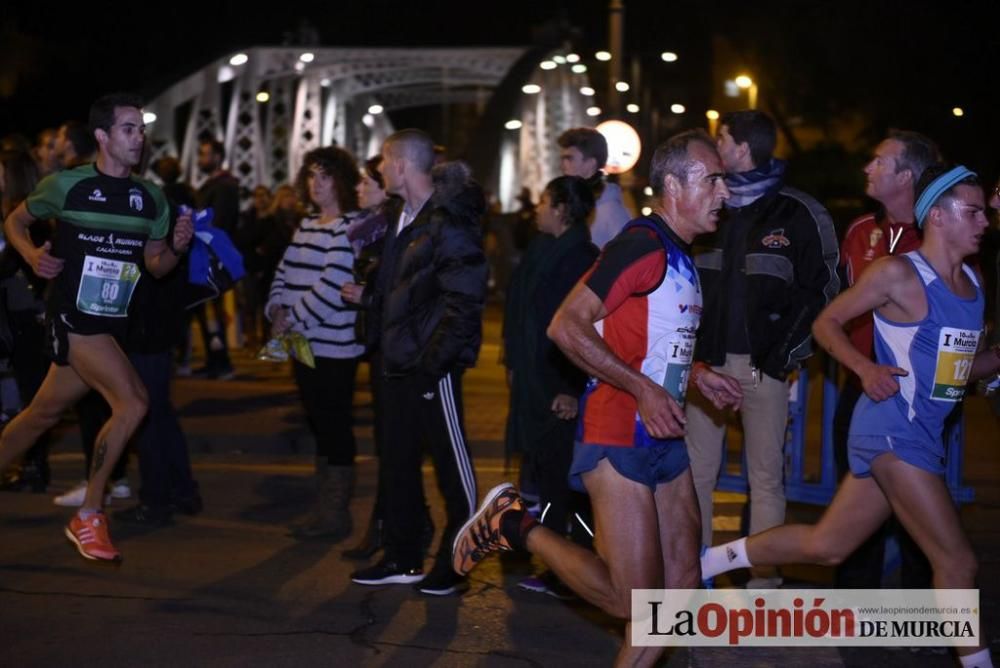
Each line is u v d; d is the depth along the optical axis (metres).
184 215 5.93
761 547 4.69
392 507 5.76
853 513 4.48
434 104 47.97
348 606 5.51
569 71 41.72
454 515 5.61
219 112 31.61
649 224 3.94
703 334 5.62
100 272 5.75
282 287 6.63
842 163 36.72
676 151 3.97
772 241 5.43
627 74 39.53
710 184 3.94
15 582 5.75
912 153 5.13
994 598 5.74
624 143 8.02
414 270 5.43
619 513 3.91
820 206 5.45
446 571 5.64
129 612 5.36
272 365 14.30
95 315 5.75
